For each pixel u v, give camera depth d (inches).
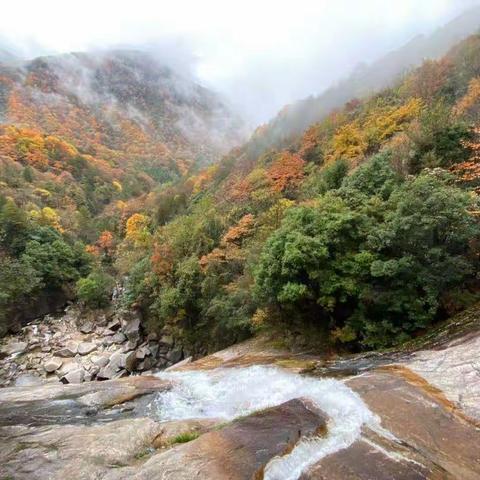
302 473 198.1
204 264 957.8
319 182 1007.0
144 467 220.5
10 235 1660.9
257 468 206.1
